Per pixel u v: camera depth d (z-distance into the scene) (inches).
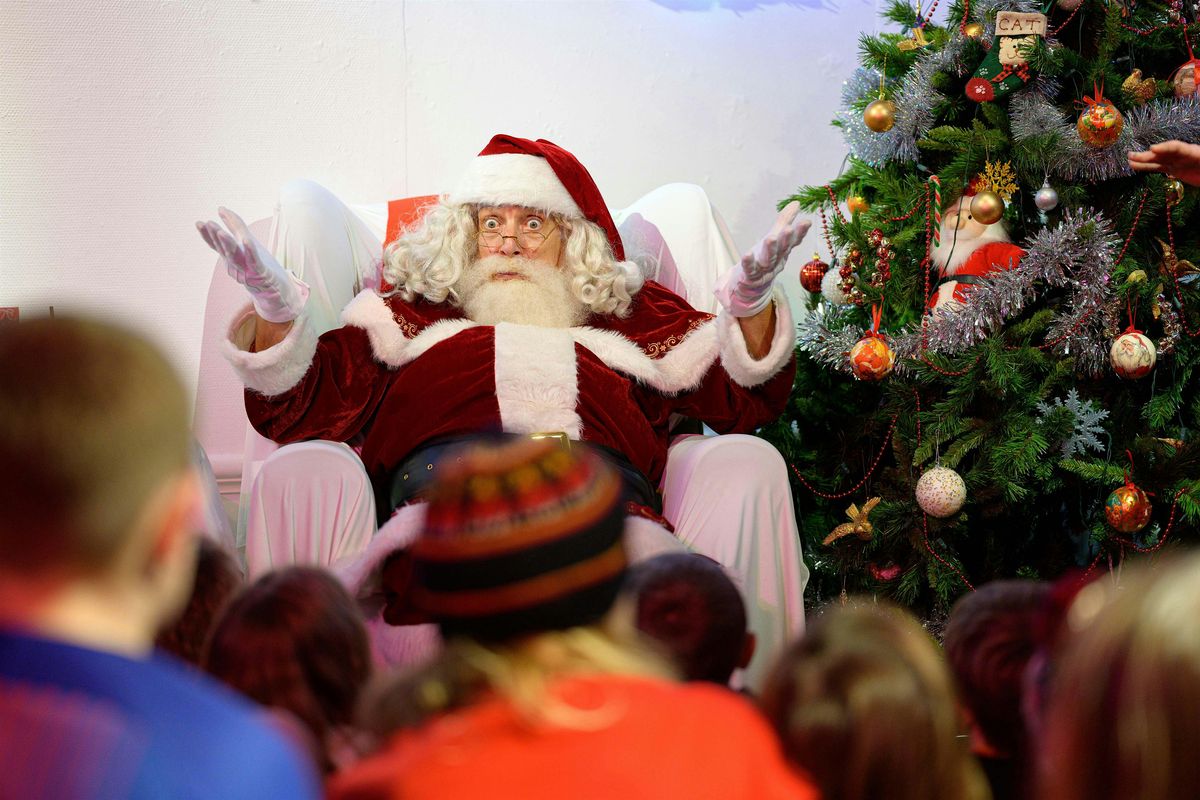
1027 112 118.3
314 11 140.3
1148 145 118.6
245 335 109.5
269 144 140.3
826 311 129.2
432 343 116.6
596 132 150.5
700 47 153.2
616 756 39.6
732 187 155.6
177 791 29.2
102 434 32.0
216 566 69.5
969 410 124.5
